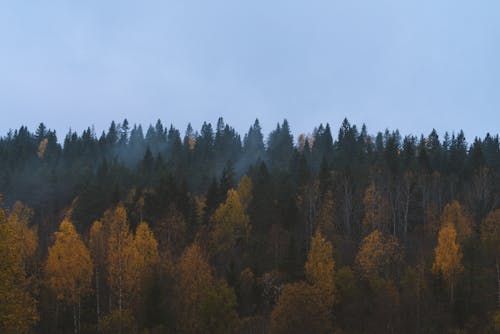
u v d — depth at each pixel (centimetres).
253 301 4978
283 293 3656
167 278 4369
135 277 4175
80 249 4091
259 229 6675
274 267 5672
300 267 5294
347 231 6588
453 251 4662
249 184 7569
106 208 6900
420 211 7338
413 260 5622
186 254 4372
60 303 4194
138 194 7194
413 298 4394
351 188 7212
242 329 4291
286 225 6706
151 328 3991
